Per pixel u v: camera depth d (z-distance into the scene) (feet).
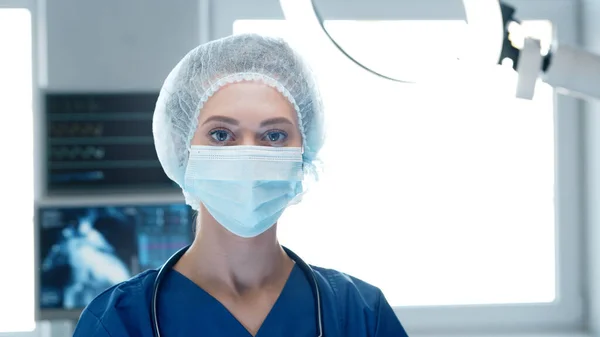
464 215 8.22
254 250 3.77
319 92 4.03
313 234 8.13
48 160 7.16
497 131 8.19
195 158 3.58
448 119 8.13
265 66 3.76
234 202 3.56
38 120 7.14
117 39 7.38
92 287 7.09
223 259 3.80
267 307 3.88
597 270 8.05
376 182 8.13
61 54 7.33
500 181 8.23
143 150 7.24
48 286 7.06
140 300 3.78
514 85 2.48
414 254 8.21
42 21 7.41
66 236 7.07
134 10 7.38
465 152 8.17
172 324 3.77
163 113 4.03
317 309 3.92
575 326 8.30
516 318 8.26
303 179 3.80
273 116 3.55
